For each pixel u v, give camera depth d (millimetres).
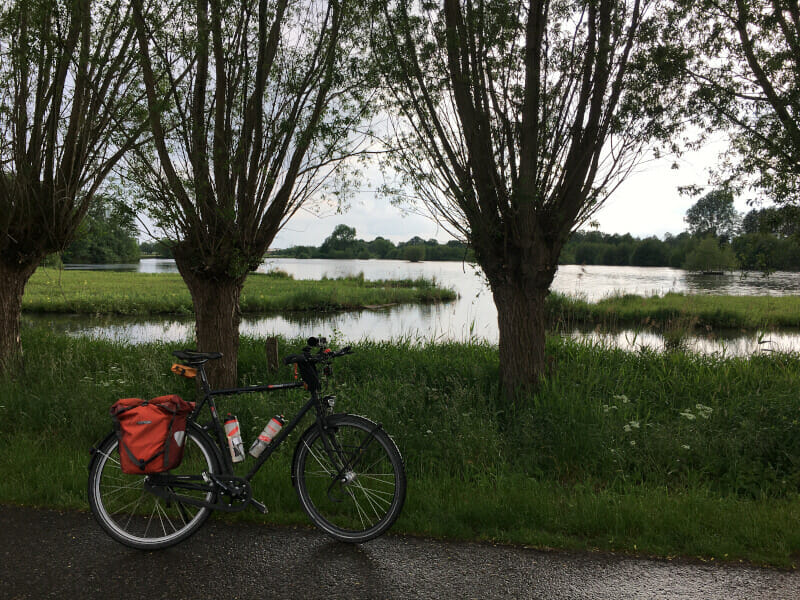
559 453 4539
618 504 3451
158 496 2998
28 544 2961
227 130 5539
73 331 15938
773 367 7430
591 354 7812
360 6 5535
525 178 5195
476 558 2857
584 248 120438
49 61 5711
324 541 3043
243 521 3285
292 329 17359
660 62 5277
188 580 2605
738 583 2623
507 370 5742
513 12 5105
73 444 4664
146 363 7000
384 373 7062
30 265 6820
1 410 5281
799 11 5629
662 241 120062
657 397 6094
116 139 6184
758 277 57969
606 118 5359
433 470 4258
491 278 5773
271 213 5957
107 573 2664
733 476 4266
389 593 2504
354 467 3188
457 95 5363
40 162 6441
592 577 2670
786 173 6059
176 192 5449
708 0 5523
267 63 5555
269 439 3160
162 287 31766
